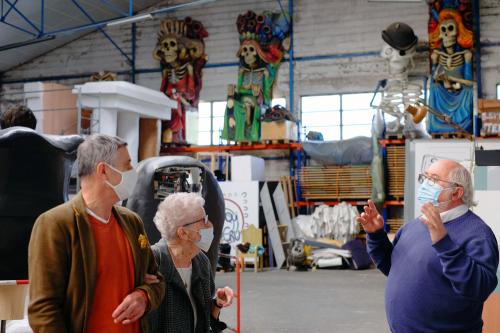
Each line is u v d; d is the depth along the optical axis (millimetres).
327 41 15969
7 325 4355
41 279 2367
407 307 3072
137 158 14070
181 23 16828
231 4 16688
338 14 15914
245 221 13938
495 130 12625
